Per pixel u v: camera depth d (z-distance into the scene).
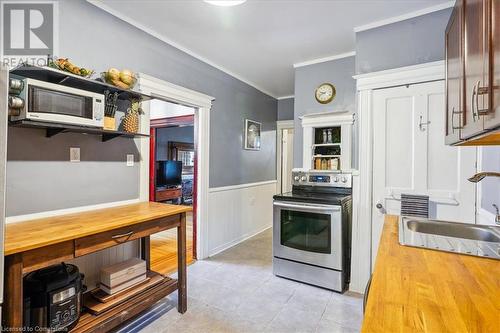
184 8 2.20
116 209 2.12
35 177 1.80
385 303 0.77
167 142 6.91
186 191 7.23
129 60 2.38
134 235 1.80
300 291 2.53
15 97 1.47
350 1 2.11
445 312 0.72
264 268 3.07
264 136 4.65
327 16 2.32
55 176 1.90
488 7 0.78
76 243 1.47
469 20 1.02
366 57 2.51
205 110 3.30
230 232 3.84
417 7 2.20
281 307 2.26
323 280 2.58
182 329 1.95
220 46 2.91
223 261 3.28
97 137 2.16
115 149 2.29
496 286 0.87
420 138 2.30
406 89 2.35
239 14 2.29
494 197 1.79
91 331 1.59
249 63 3.39
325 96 3.20
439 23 2.20
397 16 2.33
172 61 2.81
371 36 2.49
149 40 2.56
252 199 4.36
